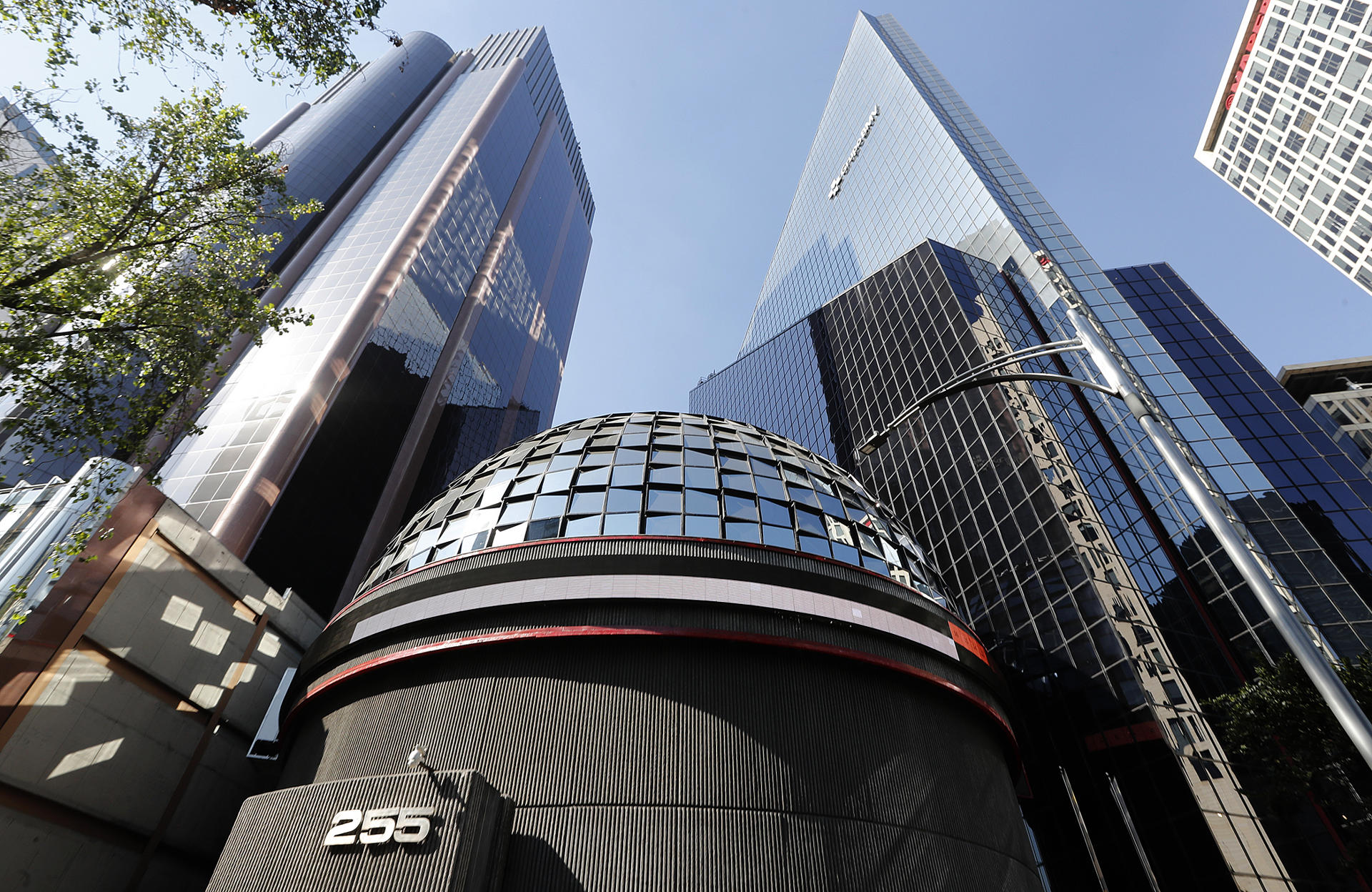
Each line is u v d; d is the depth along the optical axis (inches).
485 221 4992.6
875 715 917.8
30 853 966.4
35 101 784.9
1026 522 1813.5
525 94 6161.4
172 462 2719.0
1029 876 943.7
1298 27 4542.3
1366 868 997.2
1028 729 1603.1
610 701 853.2
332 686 1012.5
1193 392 1945.1
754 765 813.2
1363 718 330.6
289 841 701.9
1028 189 2928.2
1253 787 1226.6
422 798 684.7
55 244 795.4
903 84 4190.5
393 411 3555.6
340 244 4042.8
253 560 2501.2
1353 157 4421.8
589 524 1112.2
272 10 781.3
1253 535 1553.9
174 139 873.5
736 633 914.1
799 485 1355.8
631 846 739.4
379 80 5511.8
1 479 1109.7
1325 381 3048.7
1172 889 1208.2
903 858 800.3
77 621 1079.0
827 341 3673.7
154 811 1177.4
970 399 2201.0
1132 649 1417.3
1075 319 561.6
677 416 1663.4
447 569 1053.8
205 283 909.8
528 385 5575.8
